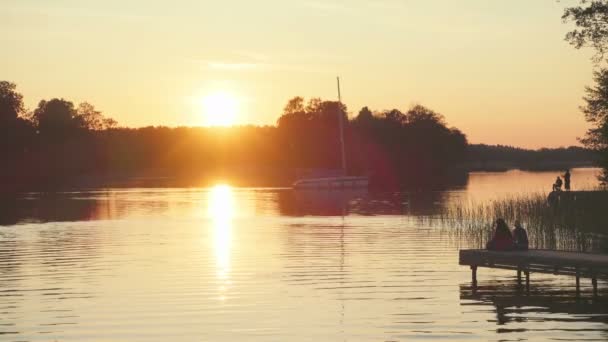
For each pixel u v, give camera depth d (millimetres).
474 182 150875
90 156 195250
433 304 29172
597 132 58406
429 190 120500
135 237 52719
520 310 27984
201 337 24812
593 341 23703
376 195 107562
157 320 27016
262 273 36531
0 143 177125
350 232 55062
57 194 115188
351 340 24344
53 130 196875
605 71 59188
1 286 33562
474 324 26000
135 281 34594
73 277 35781
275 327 25984
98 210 79625
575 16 60625
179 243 49000
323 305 29172
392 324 26156
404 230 56094
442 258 41094
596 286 31062
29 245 48250
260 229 58188
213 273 36625
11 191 126000
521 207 58344
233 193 116750
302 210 78812
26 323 26703
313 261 40281
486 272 36375
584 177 165125
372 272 36594
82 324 26500
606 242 45812
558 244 46344
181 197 105375
